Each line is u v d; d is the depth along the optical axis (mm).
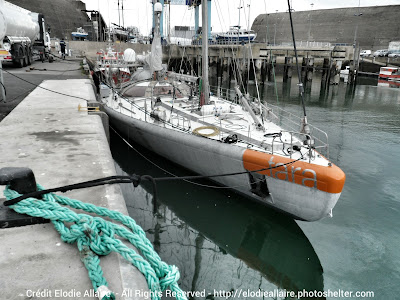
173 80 10727
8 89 9883
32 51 20344
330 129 13875
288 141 6379
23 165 3260
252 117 7602
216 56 37188
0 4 13633
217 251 5762
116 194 2596
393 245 5645
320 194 5367
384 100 22562
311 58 35938
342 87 31625
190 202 7195
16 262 1753
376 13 59250
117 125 9891
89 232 1789
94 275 1587
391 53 43625
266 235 6176
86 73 14641
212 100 9969
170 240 5957
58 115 5805
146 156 9383
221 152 6438
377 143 11812
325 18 64375
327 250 5543
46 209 2016
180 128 7609
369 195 7547
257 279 5047
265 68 33594
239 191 6867
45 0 51781
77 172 3088
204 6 8125
